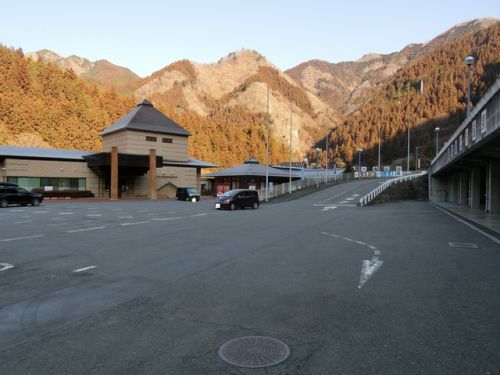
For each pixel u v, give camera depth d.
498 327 5.14
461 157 24.03
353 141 195.62
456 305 6.08
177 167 63.31
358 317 5.50
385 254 10.63
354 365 4.03
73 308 5.89
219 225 18.36
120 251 10.97
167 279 7.74
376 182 66.38
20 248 11.43
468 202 37.25
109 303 6.14
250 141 149.12
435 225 18.55
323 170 89.44
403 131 178.75
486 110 15.68
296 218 22.56
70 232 15.31
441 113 183.50
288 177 71.94
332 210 30.39
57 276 7.98
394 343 4.60
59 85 127.94
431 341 4.67
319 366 4.01
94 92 137.88
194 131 135.25
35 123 106.19
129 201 47.59
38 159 48.72
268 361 4.11
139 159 53.34
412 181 51.03
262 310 5.79
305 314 5.62
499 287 7.18
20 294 6.66
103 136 65.50
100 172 53.78
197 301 6.25
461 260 9.80
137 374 3.83
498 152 21.22
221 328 5.05
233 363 4.07
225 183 71.69
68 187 51.59
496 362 4.12
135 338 4.72
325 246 12.01
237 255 10.41
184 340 4.66
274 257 10.13
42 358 4.18
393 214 25.83
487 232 15.74
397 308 5.92
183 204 40.25
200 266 8.99
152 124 61.75
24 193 34.03
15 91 114.94
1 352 4.32
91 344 4.54
